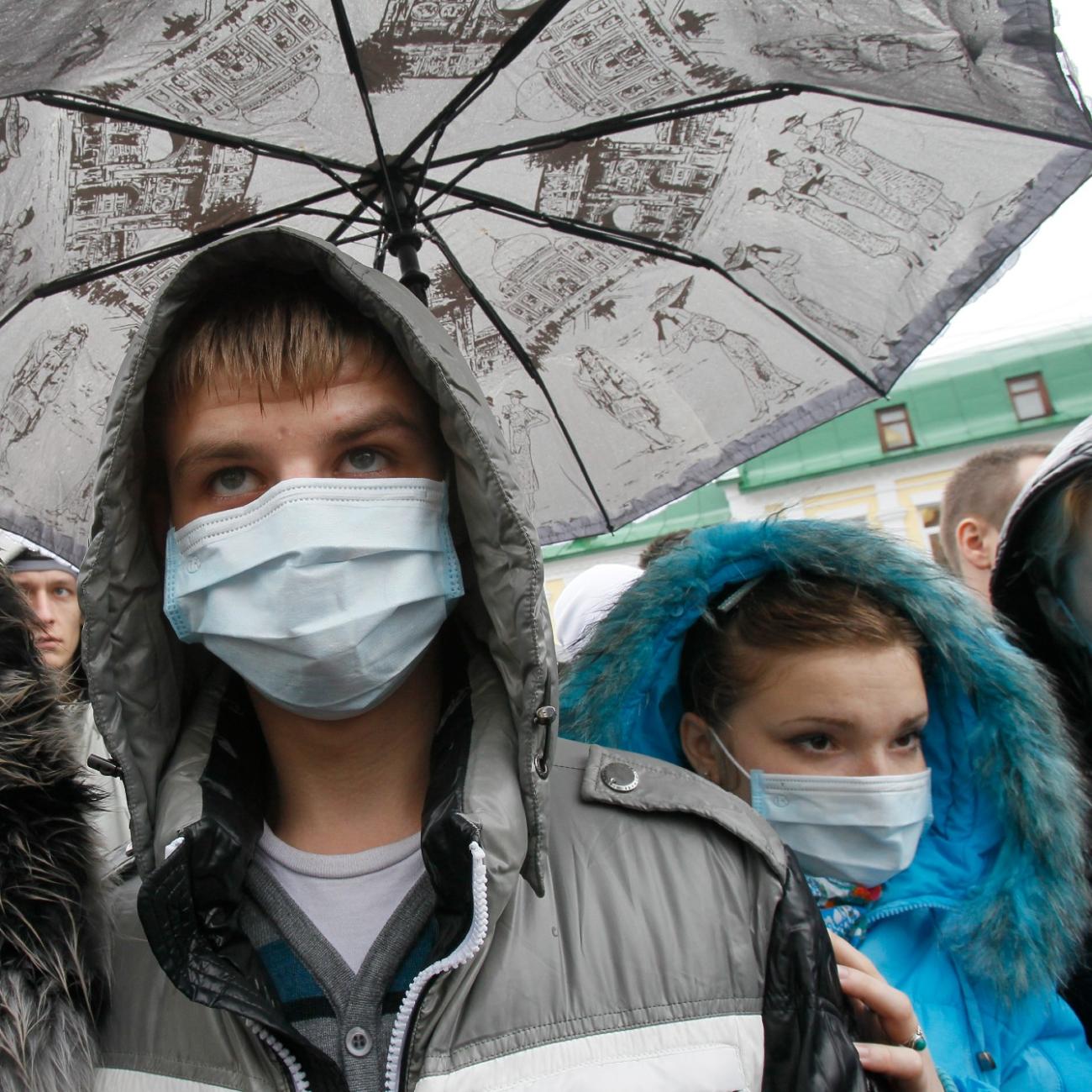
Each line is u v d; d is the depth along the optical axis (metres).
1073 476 1.63
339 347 0.92
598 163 1.53
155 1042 0.84
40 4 1.01
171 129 1.35
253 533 0.90
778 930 0.86
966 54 1.19
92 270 1.45
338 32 1.29
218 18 1.20
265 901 0.90
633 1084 0.78
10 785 0.84
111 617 0.91
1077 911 1.28
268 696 0.93
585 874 0.91
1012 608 1.82
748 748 1.35
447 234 1.68
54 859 0.85
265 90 1.33
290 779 0.98
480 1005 0.82
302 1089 0.77
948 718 1.41
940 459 14.28
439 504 0.97
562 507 1.82
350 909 0.89
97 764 0.94
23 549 2.09
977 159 1.36
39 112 1.25
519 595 0.88
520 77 1.41
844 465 14.45
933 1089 0.96
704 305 1.64
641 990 0.84
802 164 1.45
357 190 1.55
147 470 1.00
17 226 1.31
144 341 0.90
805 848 1.32
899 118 1.35
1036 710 1.35
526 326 1.71
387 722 0.99
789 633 1.30
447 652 1.09
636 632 1.41
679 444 1.72
